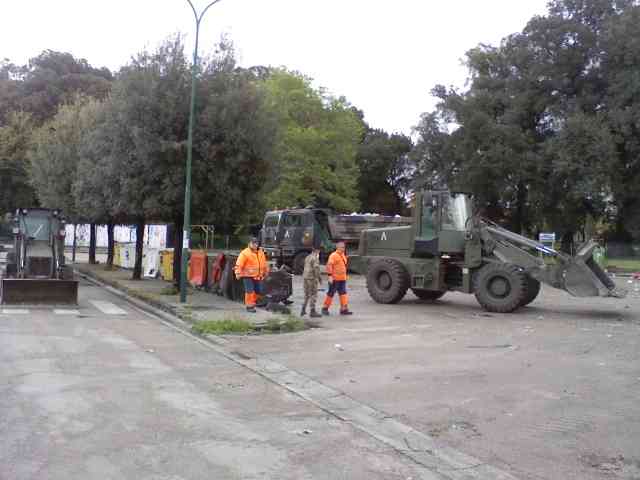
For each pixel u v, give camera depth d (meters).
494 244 17.22
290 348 11.34
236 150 18.77
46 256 17.64
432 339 12.36
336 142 54.50
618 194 42.44
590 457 5.93
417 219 18.38
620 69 43.19
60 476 5.12
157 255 25.73
